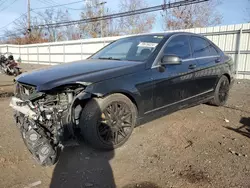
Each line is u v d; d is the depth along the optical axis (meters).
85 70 2.97
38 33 37.44
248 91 7.12
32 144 2.53
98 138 2.76
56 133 2.60
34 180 2.36
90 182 2.32
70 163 2.67
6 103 5.52
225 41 10.45
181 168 2.54
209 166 2.57
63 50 21.14
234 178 2.35
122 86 2.88
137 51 3.64
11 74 12.87
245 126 3.79
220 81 4.66
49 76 2.79
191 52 4.02
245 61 9.93
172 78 3.49
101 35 33.38
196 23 25.86
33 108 2.61
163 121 3.98
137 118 3.17
